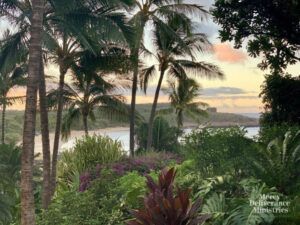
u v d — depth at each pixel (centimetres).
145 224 550
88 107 3056
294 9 1131
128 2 1606
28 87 966
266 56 1328
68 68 2153
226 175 809
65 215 877
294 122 1295
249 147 849
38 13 980
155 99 2997
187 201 552
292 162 751
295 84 1327
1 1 1598
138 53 2441
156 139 3131
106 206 889
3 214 1667
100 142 1661
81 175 1297
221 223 675
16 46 1659
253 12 1230
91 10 1616
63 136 3253
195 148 949
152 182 612
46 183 1575
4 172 2036
